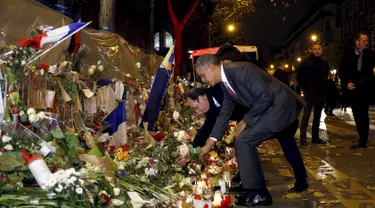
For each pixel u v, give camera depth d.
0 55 3.83
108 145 5.55
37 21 4.84
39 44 3.95
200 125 7.96
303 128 10.64
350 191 6.16
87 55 6.16
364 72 9.78
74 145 3.95
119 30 23.19
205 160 6.15
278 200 5.75
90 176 3.58
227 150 7.68
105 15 9.55
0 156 3.26
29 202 3.04
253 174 5.27
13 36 4.45
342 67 10.09
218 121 5.28
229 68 5.08
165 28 33.47
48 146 3.68
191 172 5.51
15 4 4.46
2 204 2.98
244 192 5.75
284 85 5.38
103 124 5.89
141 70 8.38
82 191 3.19
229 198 5.08
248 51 20.30
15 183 3.16
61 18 5.39
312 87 10.60
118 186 3.96
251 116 5.10
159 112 7.43
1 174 3.15
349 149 9.98
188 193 4.89
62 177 3.16
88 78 5.85
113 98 6.34
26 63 3.96
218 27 32.75
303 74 10.70
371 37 38.25
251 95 5.08
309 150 9.96
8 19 4.37
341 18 70.94
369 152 9.46
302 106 5.43
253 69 5.09
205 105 5.96
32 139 3.69
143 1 23.92
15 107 3.79
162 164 5.01
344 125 16.45
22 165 3.23
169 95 8.71
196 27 32.78
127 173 4.49
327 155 9.21
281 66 12.76
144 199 4.15
